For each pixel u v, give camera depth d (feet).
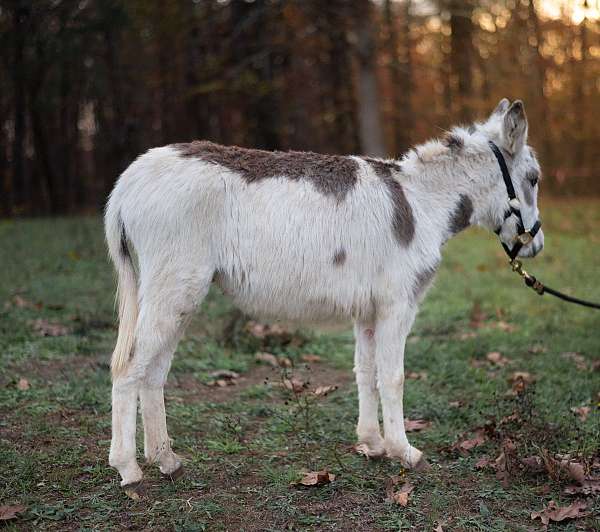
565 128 77.00
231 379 17.63
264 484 11.86
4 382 16.24
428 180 12.85
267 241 11.51
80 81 62.18
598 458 12.74
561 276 29.48
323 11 50.62
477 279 29.53
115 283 27.07
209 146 11.94
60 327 20.81
